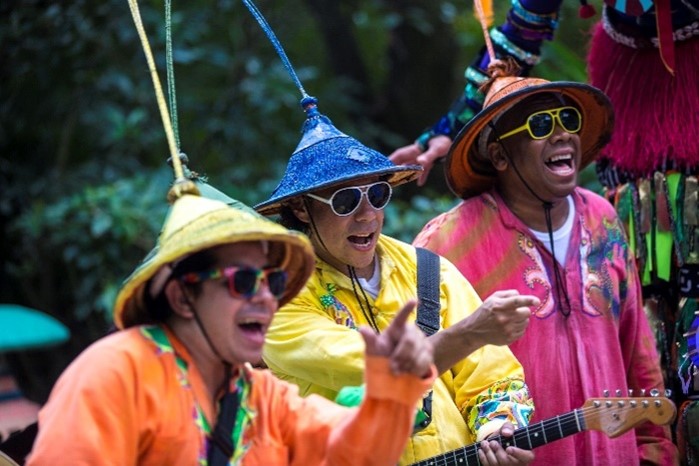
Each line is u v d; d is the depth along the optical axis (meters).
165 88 12.49
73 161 12.60
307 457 4.52
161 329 4.41
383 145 14.50
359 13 14.96
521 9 7.42
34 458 4.09
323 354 5.64
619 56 7.41
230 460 4.36
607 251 6.76
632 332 6.84
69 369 4.28
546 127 6.52
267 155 13.05
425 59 14.56
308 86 14.18
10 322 7.59
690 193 7.16
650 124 7.23
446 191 13.49
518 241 6.64
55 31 11.62
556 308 6.56
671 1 7.02
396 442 4.24
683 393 7.10
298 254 4.61
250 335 4.38
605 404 5.60
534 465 6.39
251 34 13.48
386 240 6.11
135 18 4.76
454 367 6.01
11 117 11.94
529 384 6.46
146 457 4.27
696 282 7.14
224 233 4.24
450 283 6.06
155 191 11.53
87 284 11.16
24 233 11.60
